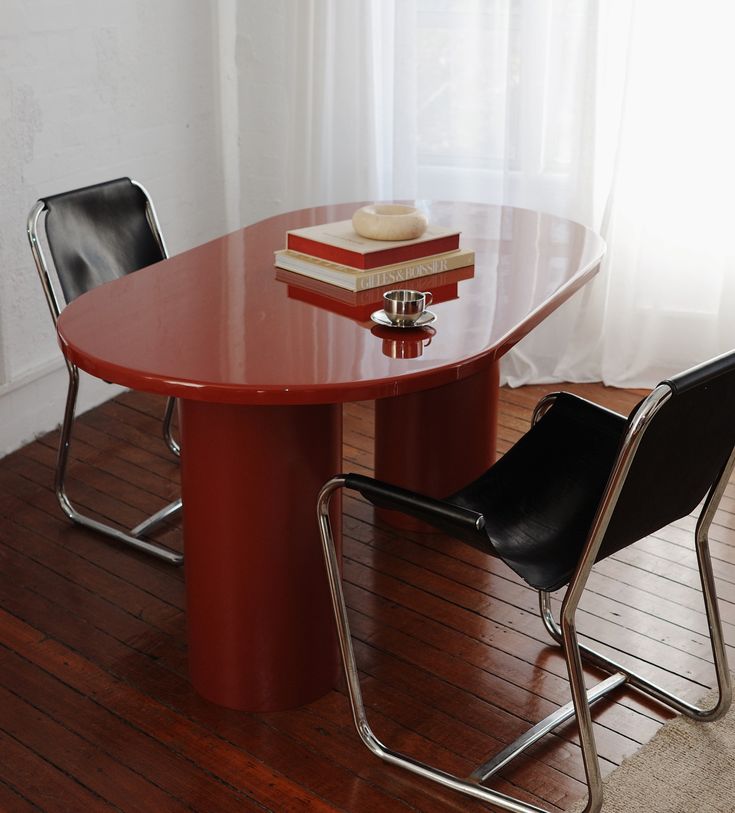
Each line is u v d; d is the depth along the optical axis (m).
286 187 4.08
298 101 3.86
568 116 3.61
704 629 2.44
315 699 2.20
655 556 2.75
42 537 2.82
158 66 3.70
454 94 3.74
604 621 2.47
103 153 3.52
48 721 2.14
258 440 1.98
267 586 2.07
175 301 2.11
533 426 2.20
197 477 2.04
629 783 1.97
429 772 1.96
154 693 2.22
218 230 4.20
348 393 1.70
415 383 1.74
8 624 2.45
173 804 1.93
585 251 2.52
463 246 2.55
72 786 1.97
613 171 3.60
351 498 3.04
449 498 2.03
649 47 3.50
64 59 3.28
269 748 2.07
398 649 2.36
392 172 3.85
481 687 2.24
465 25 3.65
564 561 1.86
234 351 1.84
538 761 2.03
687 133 3.55
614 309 3.74
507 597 2.56
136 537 2.79
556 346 3.83
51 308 2.60
